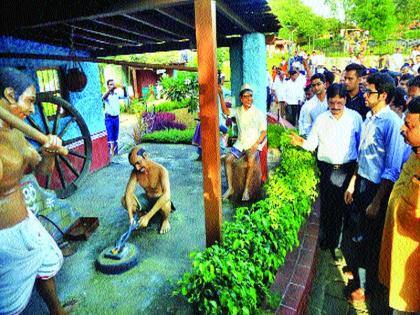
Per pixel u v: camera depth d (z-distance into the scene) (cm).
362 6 3638
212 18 247
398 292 275
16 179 223
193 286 244
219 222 283
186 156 778
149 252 379
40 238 241
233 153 498
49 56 414
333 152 395
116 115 859
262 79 540
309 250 380
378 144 336
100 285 327
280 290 314
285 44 2902
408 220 259
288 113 1127
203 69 257
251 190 497
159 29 494
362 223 379
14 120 184
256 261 277
